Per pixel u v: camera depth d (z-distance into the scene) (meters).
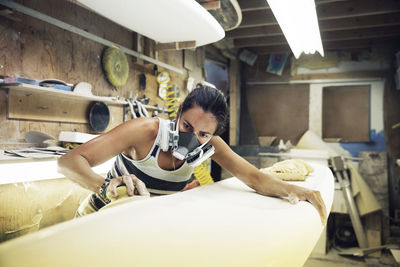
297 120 5.56
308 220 0.87
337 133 5.36
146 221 0.48
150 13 2.09
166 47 2.85
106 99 2.64
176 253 0.45
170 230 0.48
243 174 1.13
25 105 2.16
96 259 0.37
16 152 1.95
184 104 1.03
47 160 2.02
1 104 2.02
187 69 4.41
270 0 1.47
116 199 0.84
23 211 2.07
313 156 4.04
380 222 4.25
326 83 5.45
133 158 1.10
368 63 5.25
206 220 0.56
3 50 2.02
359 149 5.21
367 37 4.70
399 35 4.59
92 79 2.75
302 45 2.18
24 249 0.35
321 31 4.55
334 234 4.39
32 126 2.22
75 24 2.58
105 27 2.91
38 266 0.34
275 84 5.72
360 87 5.29
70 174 0.92
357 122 5.27
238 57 5.68
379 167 4.79
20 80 1.97
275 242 0.67
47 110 2.31
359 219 4.09
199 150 1.07
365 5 3.71
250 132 5.76
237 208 0.69
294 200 0.96
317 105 5.47
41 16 2.17
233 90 5.57
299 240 0.79
